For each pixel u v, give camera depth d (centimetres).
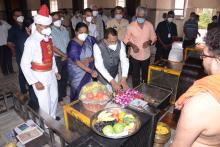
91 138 111
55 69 241
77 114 158
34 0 782
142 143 134
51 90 233
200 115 71
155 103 193
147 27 313
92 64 254
